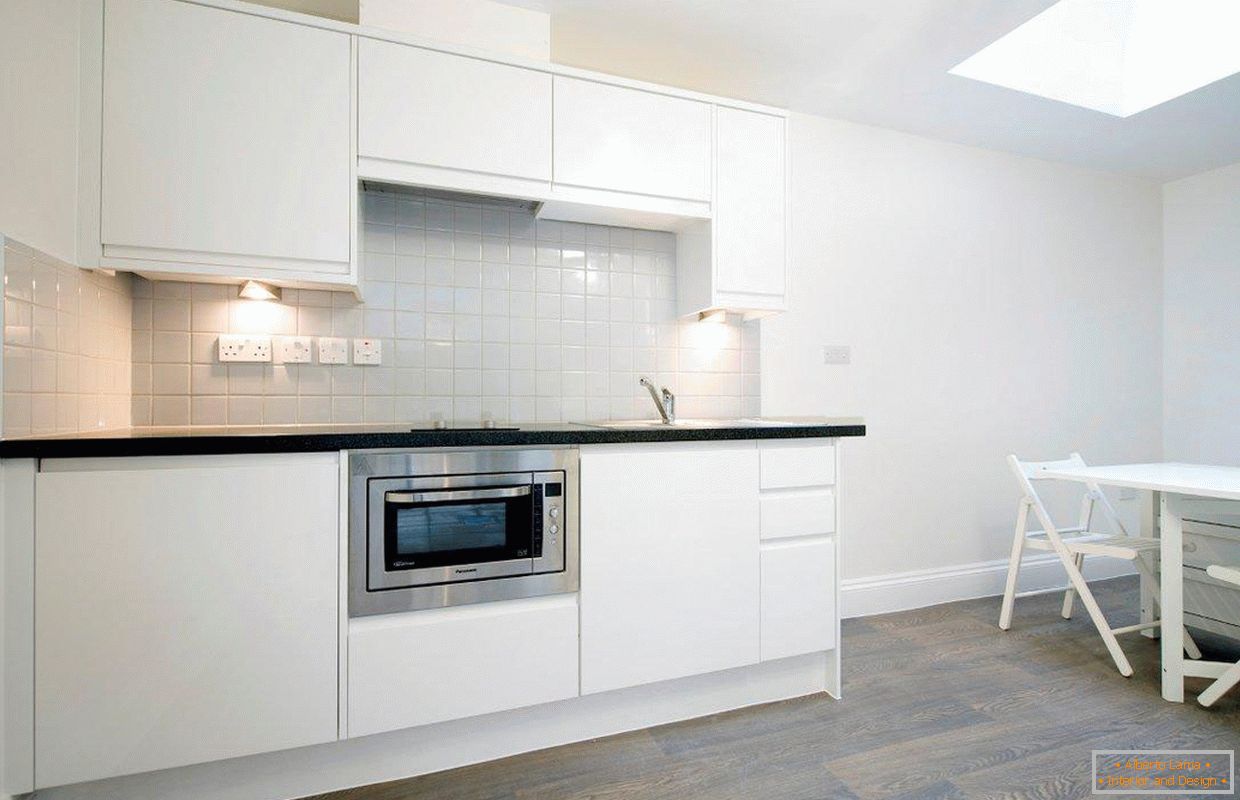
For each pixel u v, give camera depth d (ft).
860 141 10.14
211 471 4.72
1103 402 12.30
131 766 4.54
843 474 9.98
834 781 5.33
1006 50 8.98
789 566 6.73
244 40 5.65
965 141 10.85
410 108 6.16
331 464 5.04
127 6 5.35
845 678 7.48
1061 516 11.81
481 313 7.73
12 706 4.34
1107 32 9.43
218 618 4.73
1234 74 8.57
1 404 4.26
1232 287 12.03
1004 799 5.06
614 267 8.45
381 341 7.27
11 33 4.55
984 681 7.36
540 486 5.68
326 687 4.99
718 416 9.07
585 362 8.27
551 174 6.73
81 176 5.24
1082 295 12.12
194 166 5.51
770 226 7.92
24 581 4.36
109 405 5.91
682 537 6.23
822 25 7.39
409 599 5.24
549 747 5.94
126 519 4.54
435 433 5.26
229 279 6.33
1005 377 11.33
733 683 6.71
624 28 7.39
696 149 7.48
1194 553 8.09
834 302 9.93
